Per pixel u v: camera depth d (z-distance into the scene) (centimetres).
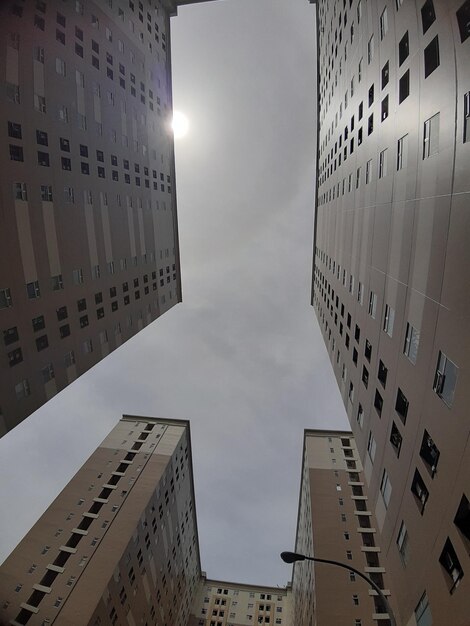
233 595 8744
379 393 2289
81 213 3272
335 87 3841
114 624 3941
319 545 4550
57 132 2930
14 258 2566
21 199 2606
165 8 5225
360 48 2705
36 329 2811
